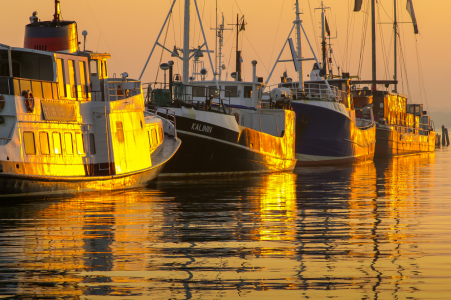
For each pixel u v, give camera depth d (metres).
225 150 50.66
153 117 46.94
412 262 18.92
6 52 33.44
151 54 53.03
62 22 36.84
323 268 18.17
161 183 45.72
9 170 29.11
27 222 25.66
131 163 38.66
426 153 123.69
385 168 71.50
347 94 81.06
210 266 18.31
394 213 29.92
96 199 33.94
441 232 24.27
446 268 18.17
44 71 33.91
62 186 32.59
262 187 43.62
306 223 26.52
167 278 17.00
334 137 72.69
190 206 31.97
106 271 17.67
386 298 15.38
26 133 30.39
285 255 19.88
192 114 47.91
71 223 25.62
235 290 15.98
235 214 29.14
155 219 27.16
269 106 66.25
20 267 18.02
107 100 36.03
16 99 29.77
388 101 105.12
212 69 52.91
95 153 35.72
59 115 32.69
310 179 52.78
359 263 18.80
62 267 18.06
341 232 24.23
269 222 26.70
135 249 20.59
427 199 36.53
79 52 35.59
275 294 15.67
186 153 48.47
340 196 38.09
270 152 58.09
